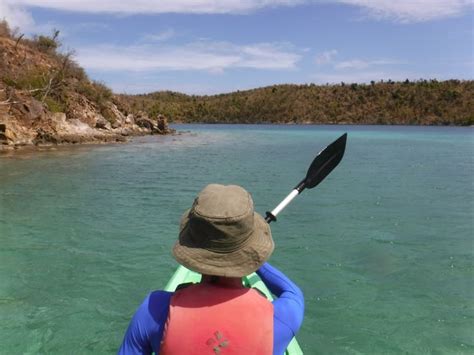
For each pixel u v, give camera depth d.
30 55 34.44
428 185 11.83
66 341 3.88
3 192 10.22
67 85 34.59
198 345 1.53
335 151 3.37
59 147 22.98
